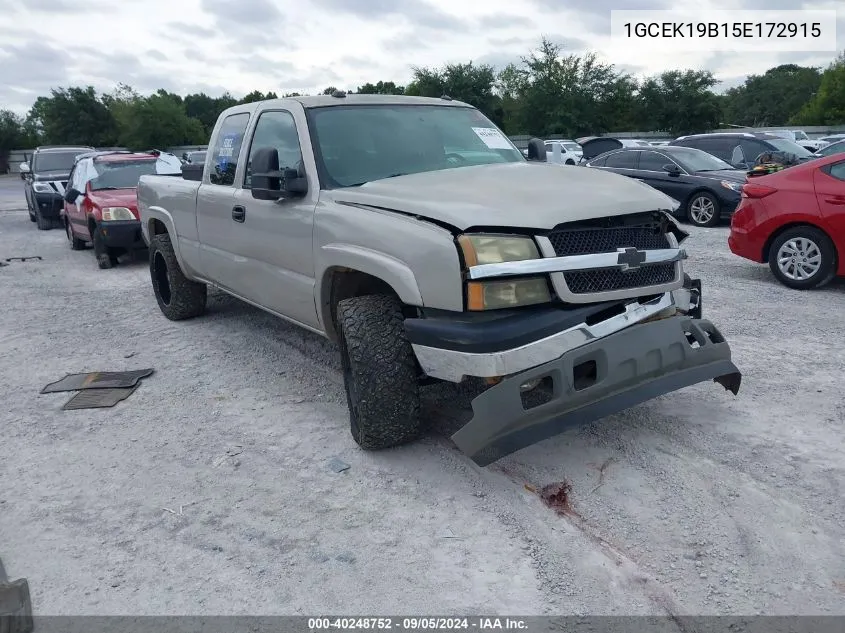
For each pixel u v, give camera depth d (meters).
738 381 4.00
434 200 3.69
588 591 2.85
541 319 3.36
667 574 2.92
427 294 3.49
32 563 3.24
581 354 3.40
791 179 7.60
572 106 49.31
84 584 3.07
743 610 2.70
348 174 4.46
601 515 3.35
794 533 3.12
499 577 2.96
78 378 5.70
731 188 12.18
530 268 3.32
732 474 3.62
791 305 6.87
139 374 5.68
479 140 5.04
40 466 4.18
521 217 3.38
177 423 4.70
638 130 49.31
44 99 59.22
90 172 12.29
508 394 3.33
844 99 51.53
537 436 3.34
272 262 4.89
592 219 3.54
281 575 3.06
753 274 8.41
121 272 10.66
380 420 3.85
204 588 3.00
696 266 8.98
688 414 4.36
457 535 3.27
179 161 13.04
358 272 4.21
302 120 4.69
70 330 7.25
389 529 3.35
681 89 46.59
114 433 4.60
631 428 4.20
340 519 3.45
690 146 15.62
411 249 3.55
